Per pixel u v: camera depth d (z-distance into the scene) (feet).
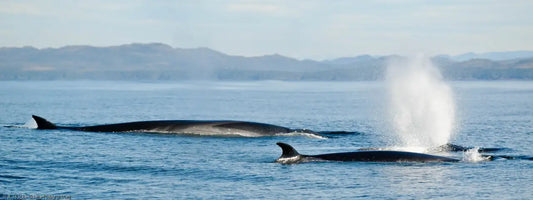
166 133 468.34
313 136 461.78
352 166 313.94
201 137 446.19
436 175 293.84
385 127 579.89
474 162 326.03
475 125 586.04
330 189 266.36
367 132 519.19
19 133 457.27
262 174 296.30
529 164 321.52
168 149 380.78
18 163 321.73
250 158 344.28
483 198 252.21
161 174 296.51
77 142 409.28
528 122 626.64
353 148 399.65
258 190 264.11
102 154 356.38
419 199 250.57
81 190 261.03
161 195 254.47
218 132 463.83
